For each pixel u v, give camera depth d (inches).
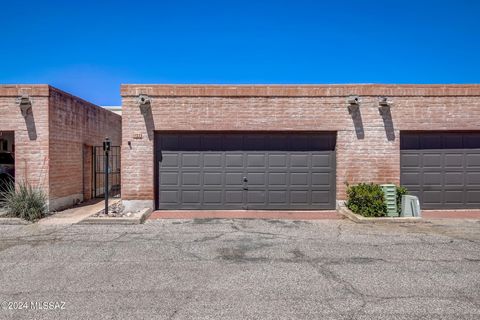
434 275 208.2
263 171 437.1
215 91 425.1
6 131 417.7
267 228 339.0
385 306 166.6
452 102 426.6
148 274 209.9
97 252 255.6
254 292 183.3
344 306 166.7
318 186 437.4
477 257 243.8
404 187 419.5
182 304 168.7
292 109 426.6
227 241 288.5
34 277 204.8
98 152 576.1
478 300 173.3
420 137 436.8
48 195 406.9
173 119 425.1
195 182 436.8
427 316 156.6
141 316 156.3
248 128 426.3
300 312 160.4
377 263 230.7
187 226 347.3
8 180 454.3
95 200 527.8
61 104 441.4
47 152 406.3
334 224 358.0
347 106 426.0
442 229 332.8
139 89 423.2
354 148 426.6
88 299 174.2
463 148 437.1
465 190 436.1
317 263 230.8
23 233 315.6
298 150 436.8
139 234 312.7
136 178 424.8
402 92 425.1
